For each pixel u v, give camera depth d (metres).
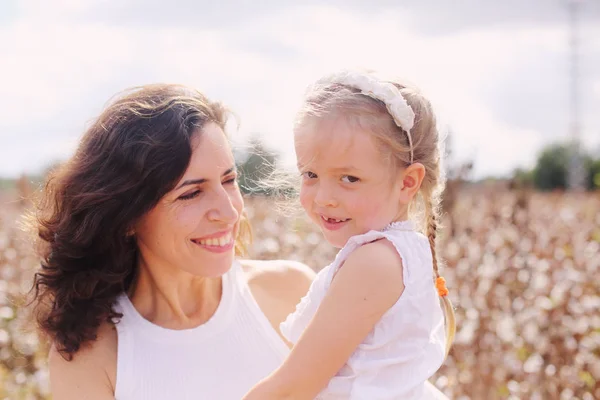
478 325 4.42
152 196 2.31
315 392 2.11
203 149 2.35
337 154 2.14
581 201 13.89
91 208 2.37
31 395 4.30
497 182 9.13
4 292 5.60
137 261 2.56
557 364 4.29
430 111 2.31
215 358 2.55
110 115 2.39
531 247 6.38
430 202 2.36
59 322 2.39
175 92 2.44
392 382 2.14
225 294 2.65
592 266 5.93
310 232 6.89
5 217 8.89
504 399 4.10
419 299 2.16
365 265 2.11
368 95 2.17
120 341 2.46
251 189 2.79
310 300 2.33
